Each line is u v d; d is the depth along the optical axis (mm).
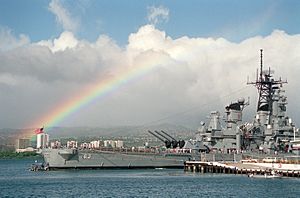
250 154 137500
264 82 146375
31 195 82500
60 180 108812
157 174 124688
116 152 132125
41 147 141625
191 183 102375
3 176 134125
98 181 105750
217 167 128375
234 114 142875
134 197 79438
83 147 135000
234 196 80250
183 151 140750
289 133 142375
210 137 143625
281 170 117750
